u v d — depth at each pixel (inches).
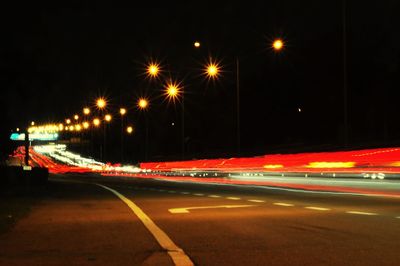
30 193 1175.0
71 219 629.9
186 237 473.1
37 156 7062.0
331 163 1505.9
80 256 392.2
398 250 396.8
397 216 611.2
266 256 381.1
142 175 2950.3
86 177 2721.5
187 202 852.6
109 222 594.9
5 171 1412.4
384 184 1202.0
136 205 810.2
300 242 437.7
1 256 393.7
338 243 429.7
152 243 446.3
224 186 1450.5
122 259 380.2
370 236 463.5
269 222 569.3
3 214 684.7
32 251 413.7
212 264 357.4
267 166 1861.5
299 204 788.0
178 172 2748.5
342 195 973.8
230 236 475.2
